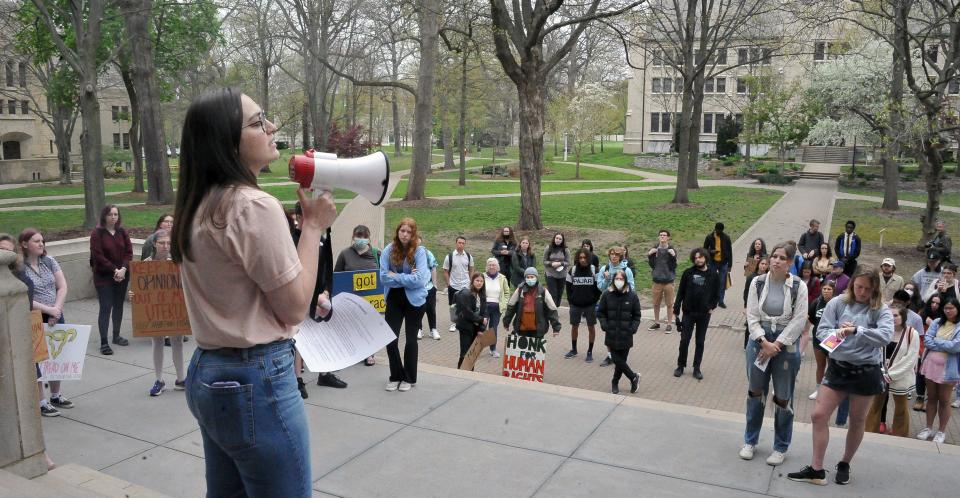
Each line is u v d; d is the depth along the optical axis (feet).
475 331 38.14
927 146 74.69
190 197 6.26
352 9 149.69
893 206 117.08
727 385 38.50
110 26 107.55
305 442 6.90
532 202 89.51
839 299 17.85
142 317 22.24
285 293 6.22
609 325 36.17
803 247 58.39
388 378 23.44
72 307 34.53
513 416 19.94
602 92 210.18
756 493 15.85
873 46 148.15
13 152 206.59
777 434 17.42
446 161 242.58
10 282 13.17
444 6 84.43
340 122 257.75
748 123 182.91
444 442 18.20
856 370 16.05
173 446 18.52
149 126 118.01
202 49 127.44
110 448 18.35
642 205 122.83
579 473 16.55
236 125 6.27
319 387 22.39
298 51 137.28
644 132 259.60
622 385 38.47
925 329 34.37
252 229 6.06
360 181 6.98
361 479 16.20
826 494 15.89
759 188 158.30
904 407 28.99
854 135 156.87
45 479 13.51
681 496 15.58
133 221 94.12
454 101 217.15
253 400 6.42
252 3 143.33
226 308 6.34
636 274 66.08
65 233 81.00
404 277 21.43
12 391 13.20
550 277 51.75
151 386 23.43
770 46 125.08
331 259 10.60
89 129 79.66
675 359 43.47
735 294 61.16
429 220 103.14
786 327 17.51
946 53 73.92
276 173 206.80
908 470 17.20
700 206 120.88
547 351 45.42
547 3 78.74
